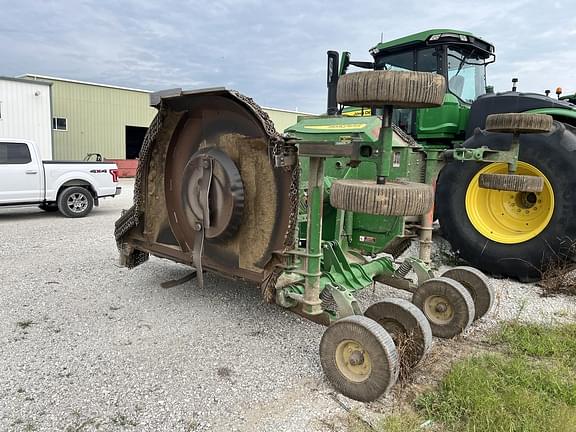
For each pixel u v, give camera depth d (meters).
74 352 3.19
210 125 3.60
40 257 5.81
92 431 2.34
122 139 24.33
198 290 4.57
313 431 2.39
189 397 2.67
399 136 4.24
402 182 2.72
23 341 3.35
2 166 8.69
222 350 3.28
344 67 6.89
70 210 9.38
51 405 2.55
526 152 5.06
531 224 5.28
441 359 3.22
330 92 5.12
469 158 3.87
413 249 6.43
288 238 3.06
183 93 3.37
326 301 3.28
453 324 3.51
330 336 2.77
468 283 3.84
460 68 6.74
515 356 3.22
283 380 2.89
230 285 4.74
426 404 2.56
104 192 9.90
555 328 3.69
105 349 3.25
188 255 3.93
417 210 2.42
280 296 3.13
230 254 3.56
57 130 21.92
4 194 8.70
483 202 5.52
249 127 3.31
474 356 3.17
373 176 4.03
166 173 4.04
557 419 2.38
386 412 2.57
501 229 5.43
